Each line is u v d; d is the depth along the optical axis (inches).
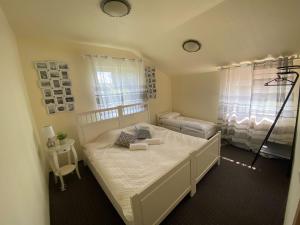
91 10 70.4
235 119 128.3
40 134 99.9
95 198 82.1
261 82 109.4
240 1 66.3
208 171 96.6
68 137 111.2
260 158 110.9
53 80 101.3
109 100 123.6
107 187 67.6
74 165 101.0
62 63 103.5
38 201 56.1
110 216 70.6
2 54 51.1
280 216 65.4
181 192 70.3
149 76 155.8
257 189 81.3
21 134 53.9
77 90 111.2
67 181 97.0
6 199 29.8
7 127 40.3
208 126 137.3
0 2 58.3
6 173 32.5
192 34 96.7
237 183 86.4
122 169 74.7
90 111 112.7
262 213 67.4
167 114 172.7
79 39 102.2
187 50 115.2
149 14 75.8
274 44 89.1
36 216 48.5
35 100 97.0
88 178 99.0
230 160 110.4
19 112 59.0
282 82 99.9
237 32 87.0
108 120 122.3
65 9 68.2
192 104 167.8
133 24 85.5
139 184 63.0
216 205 72.6
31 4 62.6
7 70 54.0
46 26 82.0
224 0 66.2
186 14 76.7
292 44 85.7
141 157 85.0
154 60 147.8
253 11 70.5
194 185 78.5
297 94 97.2
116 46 121.6
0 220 25.7
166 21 83.2
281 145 109.8
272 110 107.5
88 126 112.4
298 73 91.5
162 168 72.8
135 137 108.3
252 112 117.1
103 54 120.0
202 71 149.6
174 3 67.4
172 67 153.9
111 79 123.1
